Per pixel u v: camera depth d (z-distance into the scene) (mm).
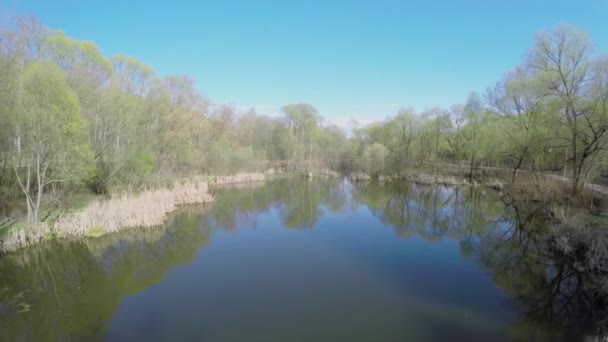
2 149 16734
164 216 22016
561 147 23312
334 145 56625
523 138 27891
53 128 15109
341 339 8297
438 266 13695
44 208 18094
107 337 8477
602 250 12203
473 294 11016
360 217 23469
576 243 14039
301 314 9609
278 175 49875
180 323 9133
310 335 8492
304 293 11047
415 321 9227
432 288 11484
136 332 8695
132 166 24328
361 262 14141
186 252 15539
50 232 16141
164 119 28172
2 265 13547
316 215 24109
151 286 11672
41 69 15109
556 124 22234
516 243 16891
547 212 20938
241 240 17562
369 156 45969
